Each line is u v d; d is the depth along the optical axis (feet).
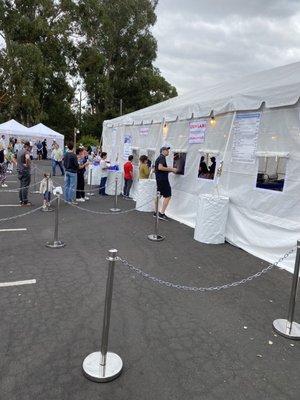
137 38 148.97
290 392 10.01
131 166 43.93
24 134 92.27
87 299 15.15
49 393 9.46
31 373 10.22
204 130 28.14
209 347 12.07
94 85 140.15
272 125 21.11
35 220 29.48
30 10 124.36
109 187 47.01
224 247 23.99
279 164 20.71
